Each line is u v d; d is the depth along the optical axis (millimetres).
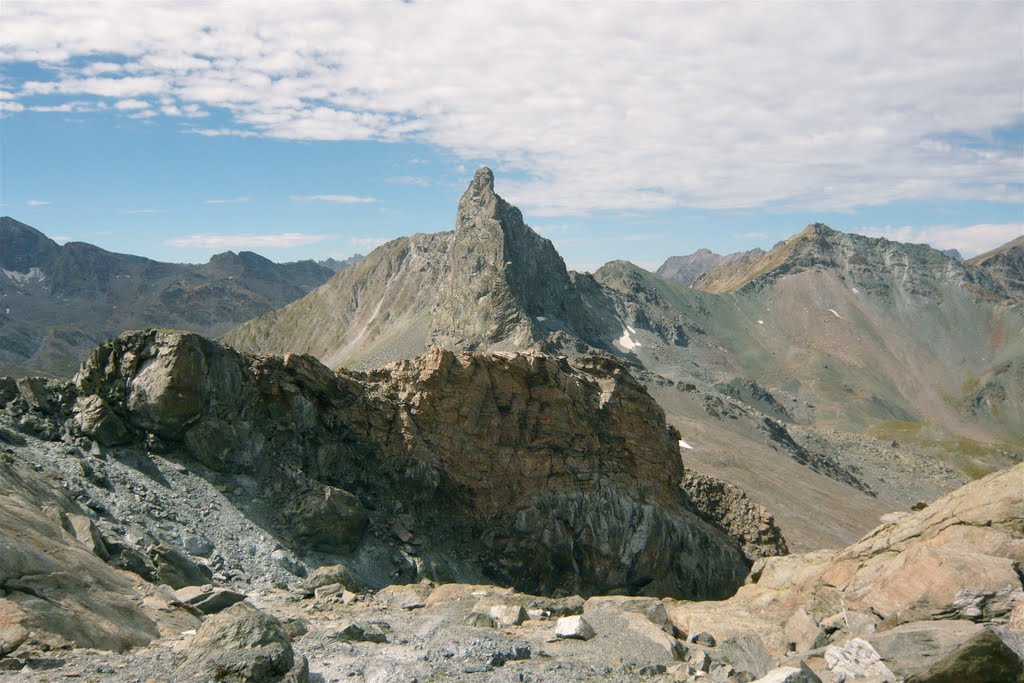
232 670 18656
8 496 32406
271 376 60750
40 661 19516
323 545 51719
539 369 79562
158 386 53406
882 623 24422
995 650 17547
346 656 22953
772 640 26859
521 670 21562
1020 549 25078
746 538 90688
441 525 64812
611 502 75625
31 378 53406
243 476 54500
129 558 35688
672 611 32719
